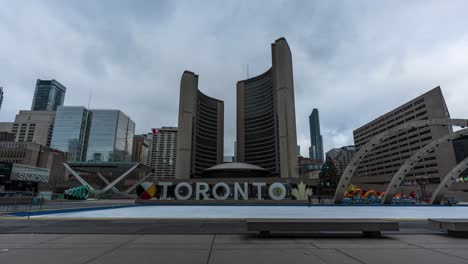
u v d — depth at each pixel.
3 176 49.75
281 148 126.12
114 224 11.99
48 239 8.26
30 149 119.94
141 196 40.38
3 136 154.88
